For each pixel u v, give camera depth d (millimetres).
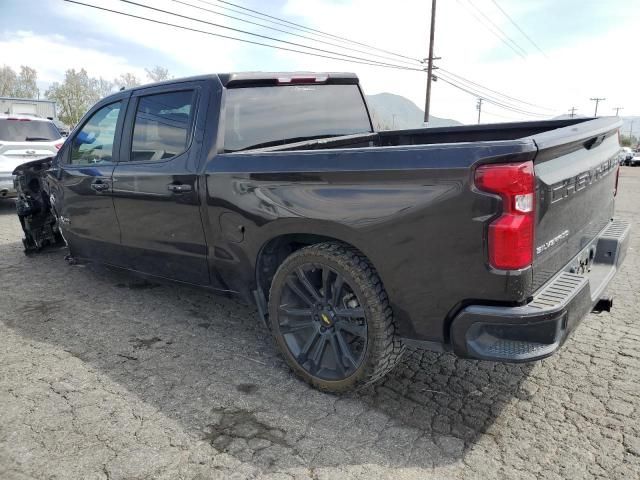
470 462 2332
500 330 2262
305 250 2805
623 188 15828
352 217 2541
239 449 2438
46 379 3098
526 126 3920
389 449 2436
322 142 3732
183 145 3420
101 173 4039
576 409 2725
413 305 2471
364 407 2793
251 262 3123
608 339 3566
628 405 2748
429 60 29859
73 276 5168
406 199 2357
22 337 3719
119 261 4297
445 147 2246
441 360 3314
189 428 2604
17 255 6012
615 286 4738
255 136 3461
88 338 3699
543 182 2205
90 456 2387
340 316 2795
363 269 2602
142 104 3801
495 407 2771
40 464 2332
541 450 2402
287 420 2676
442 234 2283
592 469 2260
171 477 2250
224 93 3303
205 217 3285
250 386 3023
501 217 2133
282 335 3061
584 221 2830
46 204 5875
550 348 2213
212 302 4430
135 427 2609
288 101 3729
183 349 3521
